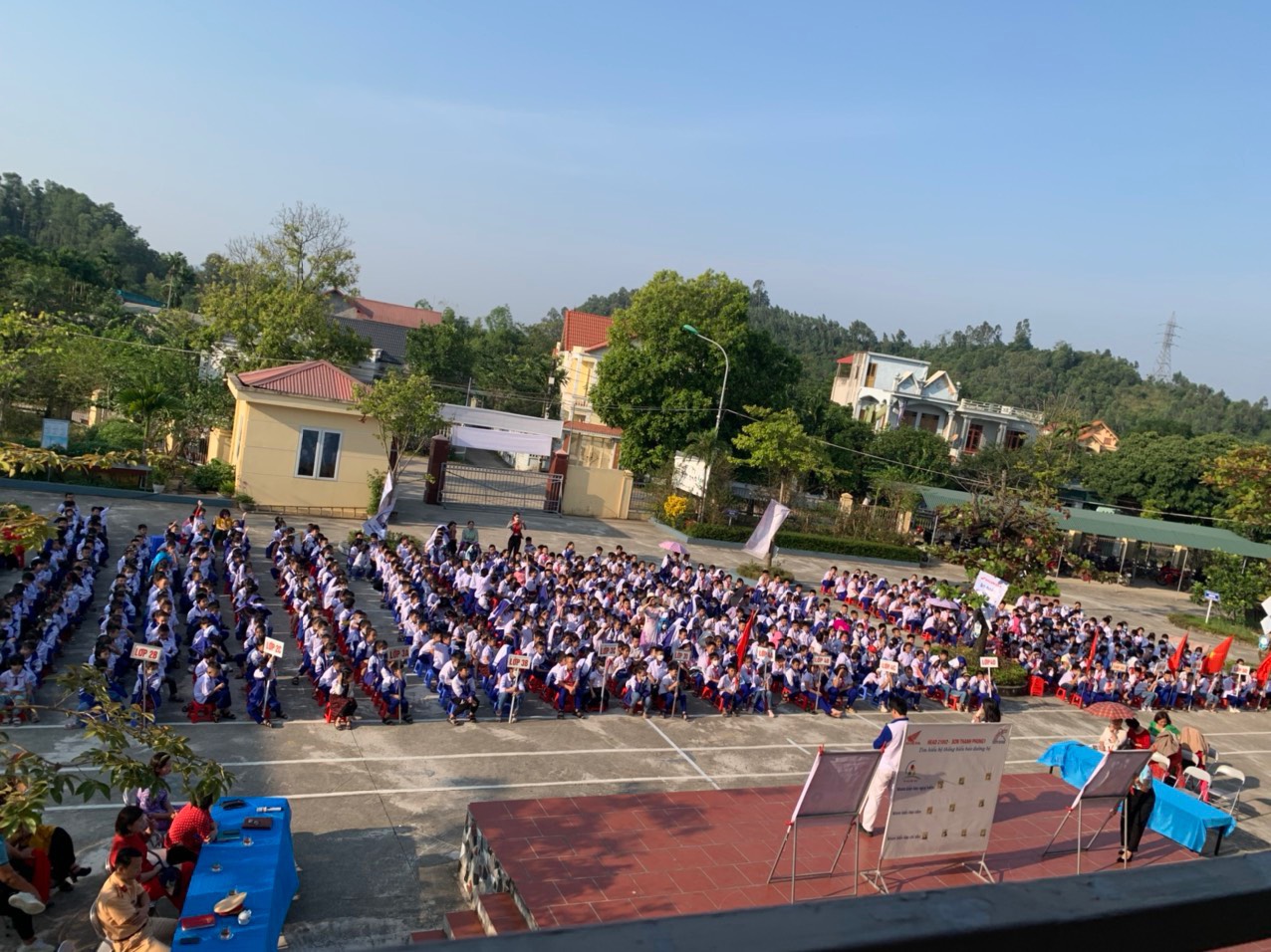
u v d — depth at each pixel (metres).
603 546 37.88
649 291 50.12
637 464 51.06
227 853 10.05
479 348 79.62
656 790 15.76
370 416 34.69
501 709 18.38
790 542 43.34
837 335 178.62
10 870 9.54
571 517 43.81
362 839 12.87
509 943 1.06
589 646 19.30
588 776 15.93
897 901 1.26
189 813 10.41
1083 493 61.53
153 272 133.00
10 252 66.56
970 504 27.81
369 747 15.89
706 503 43.56
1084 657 27.94
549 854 11.40
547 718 18.44
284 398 33.75
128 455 13.18
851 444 55.44
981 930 1.21
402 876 12.13
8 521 9.82
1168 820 15.12
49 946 9.71
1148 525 50.31
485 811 12.35
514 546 30.31
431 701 18.47
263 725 16.19
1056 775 18.31
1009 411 67.38
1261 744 24.08
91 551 22.62
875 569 43.31
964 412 67.25
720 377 49.72
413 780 14.88
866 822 12.73
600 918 10.15
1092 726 23.50
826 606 28.64
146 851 10.24
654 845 11.93
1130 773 12.41
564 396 76.00
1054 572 48.56
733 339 49.22
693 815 13.02
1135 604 45.16
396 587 22.95
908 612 30.09
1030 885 1.36
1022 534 26.73
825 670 21.34
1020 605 33.56
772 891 11.03
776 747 18.62
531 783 15.33
